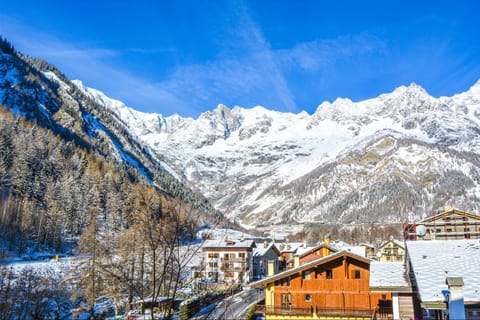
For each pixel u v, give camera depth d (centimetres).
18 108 18925
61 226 9969
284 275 4406
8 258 7450
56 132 18288
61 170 13175
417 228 3738
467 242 2844
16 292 4569
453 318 1783
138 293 1230
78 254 7162
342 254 4303
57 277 6112
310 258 6331
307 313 4181
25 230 9081
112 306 4266
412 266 2439
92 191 11562
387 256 9325
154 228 1041
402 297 2884
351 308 4147
